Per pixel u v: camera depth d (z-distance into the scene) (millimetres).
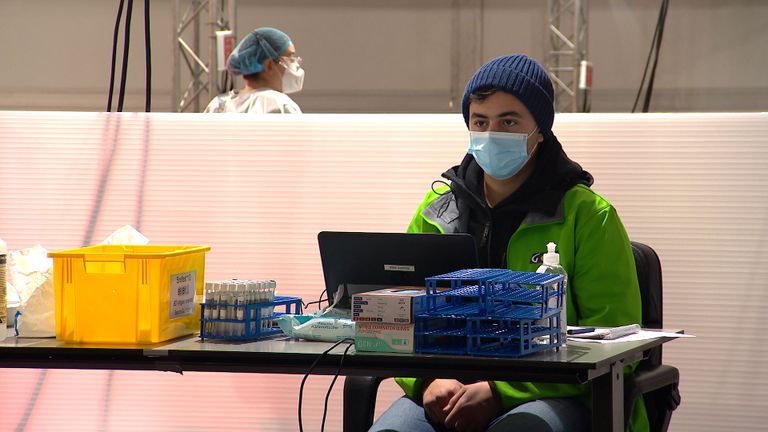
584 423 3070
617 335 2953
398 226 4723
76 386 4902
